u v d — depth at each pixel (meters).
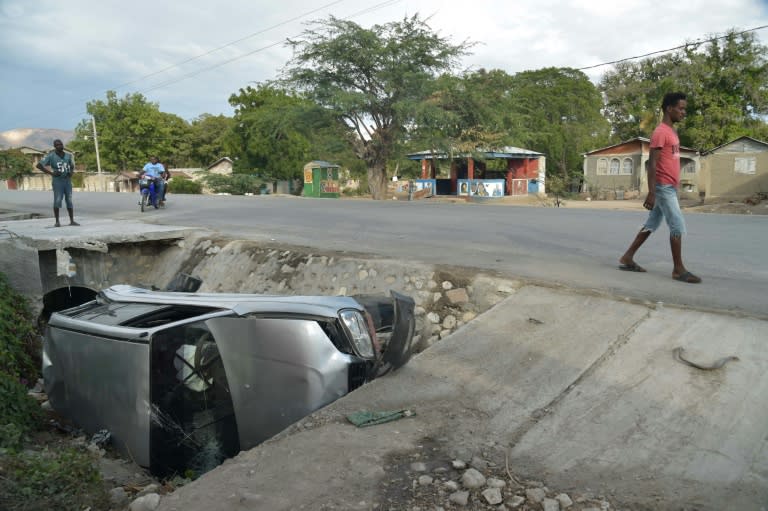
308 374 4.24
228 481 3.23
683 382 4.00
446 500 2.98
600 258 7.75
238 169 50.72
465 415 3.86
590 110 50.09
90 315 5.18
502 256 7.95
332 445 3.52
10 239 9.94
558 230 10.74
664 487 2.99
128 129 63.72
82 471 3.48
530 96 48.47
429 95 31.22
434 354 4.82
